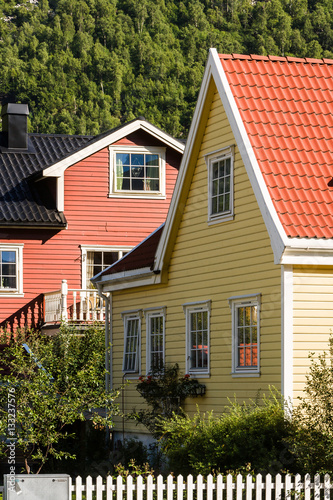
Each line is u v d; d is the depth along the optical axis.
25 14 180.50
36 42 143.75
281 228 18.83
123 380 27.77
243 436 16.86
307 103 22.00
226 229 21.91
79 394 19.50
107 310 29.47
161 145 37.75
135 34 148.12
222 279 22.00
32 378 19.86
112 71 130.25
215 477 16.45
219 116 22.53
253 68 22.34
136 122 36.88
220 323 22.00
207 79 22.69
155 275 25.42
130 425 26.61
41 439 18.98
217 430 17.67
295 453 16.03
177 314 24.55
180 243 24.48
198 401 22.81
